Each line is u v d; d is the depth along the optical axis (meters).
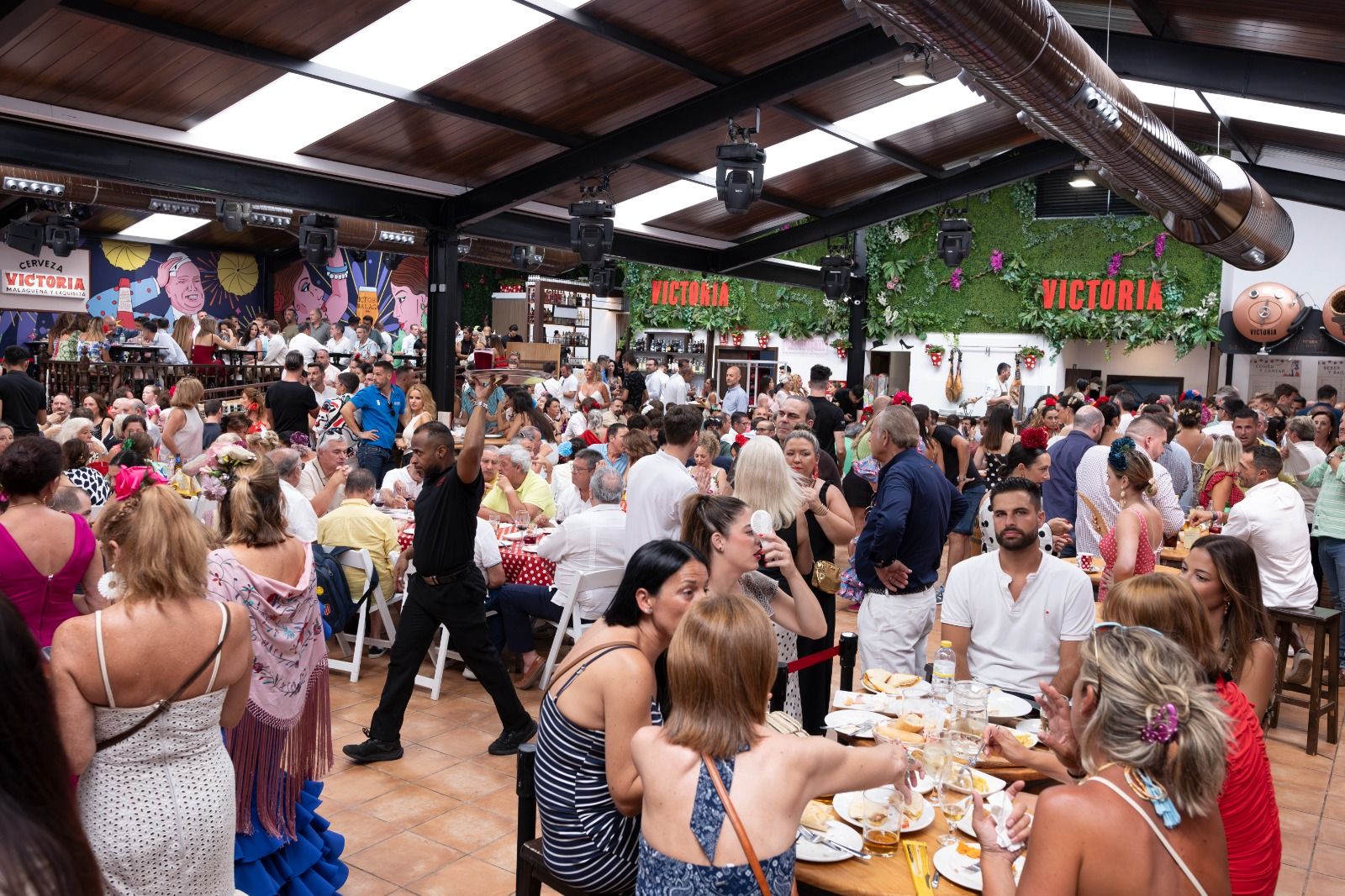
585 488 6.36
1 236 16.55
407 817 4.12
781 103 8.81
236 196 7.92
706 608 1.99
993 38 4.78
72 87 6.38
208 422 9.49
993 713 3.21
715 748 1.93
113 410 8.55
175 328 14.01
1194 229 9.79
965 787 2.73
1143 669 1.76
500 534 6.31
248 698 3.02
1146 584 2.54
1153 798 1.71
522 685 5.75
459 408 12.82
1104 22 8.50
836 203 12.59
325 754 3.35
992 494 3.54
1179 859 1.71
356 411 9.05
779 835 1.90
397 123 7.71
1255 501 5.61
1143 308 17.22
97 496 5.41
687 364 14.43
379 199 8.95
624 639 2.47
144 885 2.40
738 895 1.85
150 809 2.39
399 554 5.93
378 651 6.38
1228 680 2.50
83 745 2.32
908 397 8.16
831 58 7.43
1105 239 17.50
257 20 5.98
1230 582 3.03
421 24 6.36
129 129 6.97
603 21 6.64
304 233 8.81
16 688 0.99
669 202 11.24
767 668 1.97
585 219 8.84
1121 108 6.46
